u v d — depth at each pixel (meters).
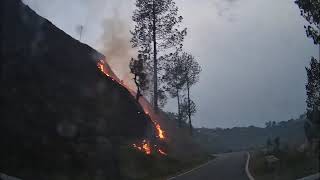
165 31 54.66
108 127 35.22
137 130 43.53
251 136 183.62
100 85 39.66
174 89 70.31
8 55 26.64
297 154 26.14
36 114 25.52
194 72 74.94
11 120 22.95
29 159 22.09
